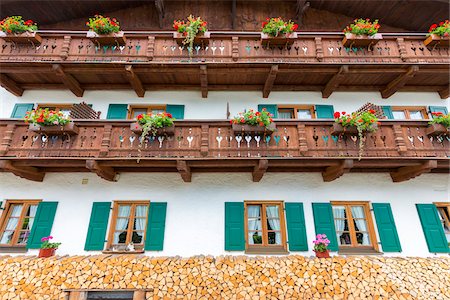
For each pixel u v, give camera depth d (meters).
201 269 6.23
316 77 8.45
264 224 7.50
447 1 9.29
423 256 7.15
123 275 6.12
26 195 7.56
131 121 7.01
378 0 9.77
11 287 5.97
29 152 6.75
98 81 8.62
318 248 6.62
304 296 5.98
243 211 7.44
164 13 10.35
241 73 8.03
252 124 6.77
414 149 6.93
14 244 7.20
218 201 7.59
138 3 10.39
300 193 7.70
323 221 7.37
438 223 7.46
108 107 8.66
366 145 6.93
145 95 8.93
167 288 6.04
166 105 8.74
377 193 7.75
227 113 7.93
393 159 6.75
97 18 8.05
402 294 6.08
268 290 6.01
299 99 8.98
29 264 6.16
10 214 7.56
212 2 10.56
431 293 6.11
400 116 9.11
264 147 6.89
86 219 7.36
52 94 8.80
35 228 7.16
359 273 6.21
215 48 8.17
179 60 8.02
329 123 7.09
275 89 8.95
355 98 9.05
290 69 7.96
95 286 6.02
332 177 7.32
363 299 5.97
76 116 7.46
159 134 6.90
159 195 7.64
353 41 8.12
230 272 6.18
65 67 7.81
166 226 7.31
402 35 8.52
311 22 10.50
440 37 8.06
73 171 7.78
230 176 7.84
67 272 6.11
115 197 7.59
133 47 8.15
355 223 7.66
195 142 6.91
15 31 7.77
